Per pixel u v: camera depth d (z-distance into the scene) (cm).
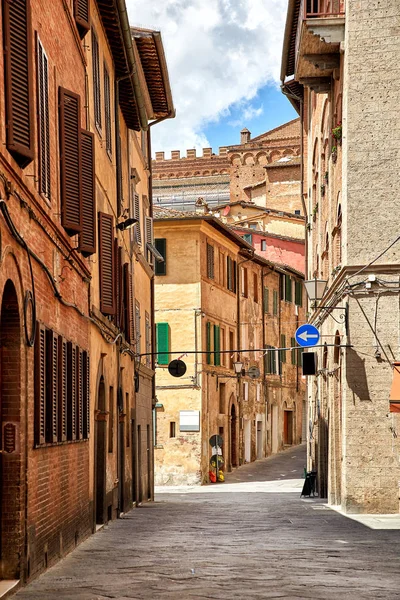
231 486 5838
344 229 3075
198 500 4416
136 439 3816
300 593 1330
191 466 6059
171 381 6134
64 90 1897
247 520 2916
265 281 7738
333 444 3534
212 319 6362
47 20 1773
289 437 8488
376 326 3008
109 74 3052
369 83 3048
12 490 1429
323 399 4169
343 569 1633
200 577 1516
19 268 1408
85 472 2239
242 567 1658
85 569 1648
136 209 4006
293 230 8388
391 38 3041
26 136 1369
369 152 3041
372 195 3033
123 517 3128
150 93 4078
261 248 8212
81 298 2217
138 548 2027
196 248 6125
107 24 2858
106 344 2773
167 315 6150
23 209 1466
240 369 6588
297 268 8300
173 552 1939
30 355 1513
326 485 4250
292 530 2509
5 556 1419
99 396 2723
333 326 3416
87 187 2122
